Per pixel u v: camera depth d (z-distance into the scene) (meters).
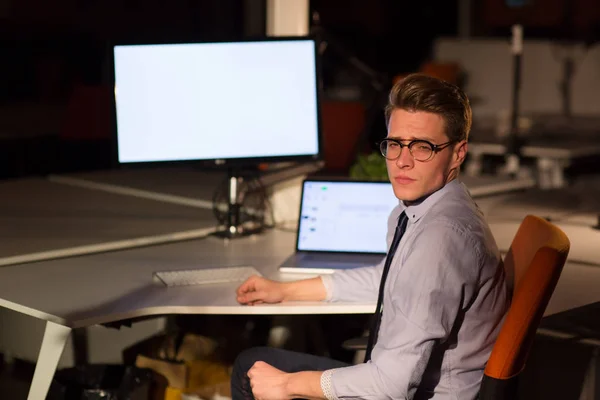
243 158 4.95
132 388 4.59
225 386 4.84
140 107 4.77
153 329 5.45
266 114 4.96
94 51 13.50
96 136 8.41
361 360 4.64
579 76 13.57
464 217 3.21
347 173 6.78
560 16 15.99
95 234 5.07
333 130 7.41
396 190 3.29
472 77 14.24
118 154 4.77
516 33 11.29
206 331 5.39
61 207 5.87
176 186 6.54
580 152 10.95
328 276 3.95
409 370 3.07
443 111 3.23
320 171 6.74
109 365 4.77
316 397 3.27
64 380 4.66
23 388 5.59
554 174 11.05
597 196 6.34
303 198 4.70
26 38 12.73
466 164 11.76
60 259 4.60
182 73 4.82
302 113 5.00
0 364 5.81
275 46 4.93
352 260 4.51
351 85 11.84
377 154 5.29
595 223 5.49
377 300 3.74
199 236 5.12
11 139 9.05
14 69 12.41
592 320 4.64
